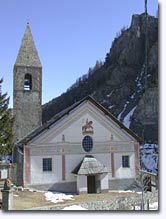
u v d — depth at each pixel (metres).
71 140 33.91
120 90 145.50
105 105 141.00
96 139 34.91
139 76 150.88
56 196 30.09
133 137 36.56
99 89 157.00
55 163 33.12
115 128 35.81
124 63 162.12
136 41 163.25
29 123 43.53
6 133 36.62
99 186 33.38
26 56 44.91
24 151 32.25
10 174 35.06
